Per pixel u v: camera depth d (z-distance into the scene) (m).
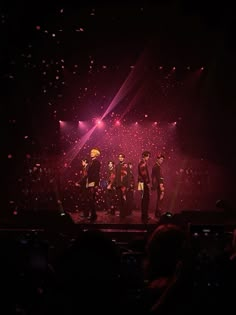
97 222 12.89
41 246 2.92
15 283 3.21
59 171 18.22
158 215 14.64
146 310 2.41
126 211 15.46
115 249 2.20
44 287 2.72
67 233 5.27
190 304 2.43
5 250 3.44
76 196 18.19
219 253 3.27
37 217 11.49
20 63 15.98
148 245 2.54
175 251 2.46
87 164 14.30
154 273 2.50
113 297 2.18
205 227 3.94
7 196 17.06
